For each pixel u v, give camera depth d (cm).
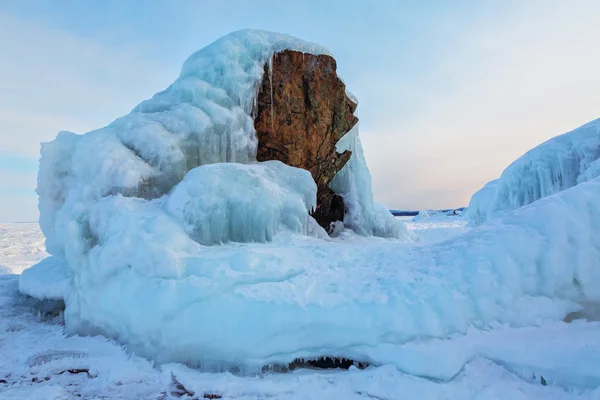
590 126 1045
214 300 445
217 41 894
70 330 546
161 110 808
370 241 1013
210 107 792
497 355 373
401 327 408
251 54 889
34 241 1905
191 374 416
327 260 543
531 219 475
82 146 680
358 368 416
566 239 445
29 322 613
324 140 991
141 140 706
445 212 3772
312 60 952
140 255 499
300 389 379
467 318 415
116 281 507
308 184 806
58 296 627
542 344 370
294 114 930
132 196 639
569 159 1069
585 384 323
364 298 438
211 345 428
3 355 474
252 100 871
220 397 373
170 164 701
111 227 562
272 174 803
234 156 812
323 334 423
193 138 759
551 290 435
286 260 523
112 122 761
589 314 431
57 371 434
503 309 422
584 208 458
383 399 354
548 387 339
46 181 704
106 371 427
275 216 683
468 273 445
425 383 360
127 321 481
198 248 556
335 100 992
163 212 611
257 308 433
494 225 507
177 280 471
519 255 445
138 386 398
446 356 370
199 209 599
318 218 1050
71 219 614
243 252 512
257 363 416
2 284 817
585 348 348
